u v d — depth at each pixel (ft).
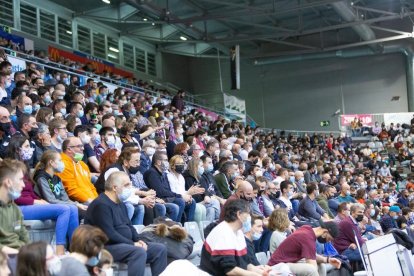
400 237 30.50
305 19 98.84
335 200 44.52
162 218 23.63
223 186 35.04
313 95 113.19
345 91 110.93
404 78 106.83
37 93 38.58
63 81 54.29
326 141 96.58
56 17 84.12
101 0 84.28
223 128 66.03
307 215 37.76
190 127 54.39
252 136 72.13
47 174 21.49
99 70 90.17
